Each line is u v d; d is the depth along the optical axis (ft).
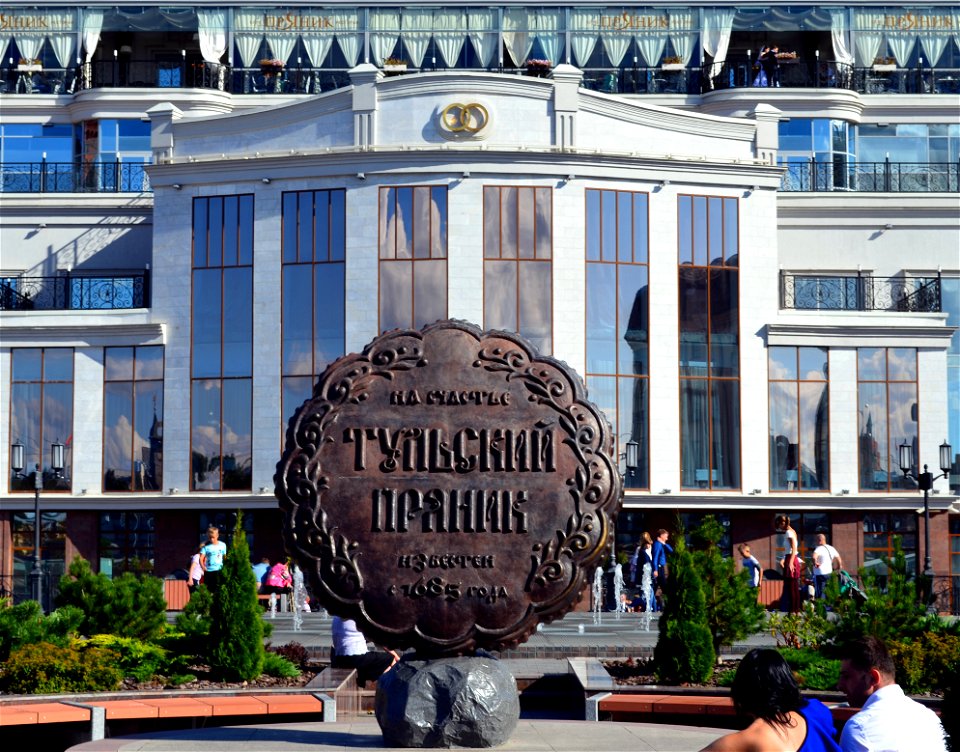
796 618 75.97
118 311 161.38
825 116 190.49
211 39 192.65
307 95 191.72
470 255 154.10
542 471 52.95
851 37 194.29
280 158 156.76
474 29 192.54
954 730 48.57
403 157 154.61
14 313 162.40
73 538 162.20
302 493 52.95
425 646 51.98
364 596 52.37
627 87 191.93
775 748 32.09
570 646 89.81
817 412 163.12
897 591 71.51
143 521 163.12
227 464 157.79
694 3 192.54
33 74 194.39
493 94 155.74
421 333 53.88
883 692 35.99
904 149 194.39
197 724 64.44
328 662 82.12
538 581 52.26
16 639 71.97
